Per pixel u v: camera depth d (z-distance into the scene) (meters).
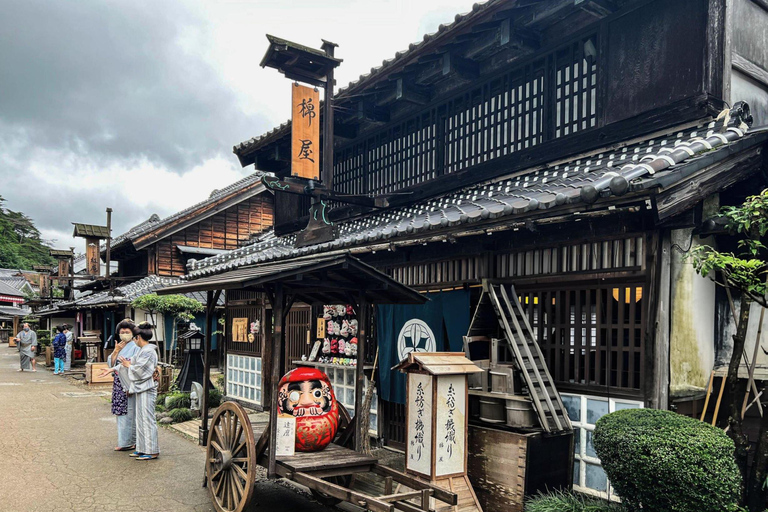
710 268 4.69
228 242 24.84
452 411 5.26
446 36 7.38
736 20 6.65
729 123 5.45
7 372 20.94
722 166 5.12
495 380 5.83
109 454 8.26
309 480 4.62
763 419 4.71
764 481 4.55
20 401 13.63
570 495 5.01
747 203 4.69
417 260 7.74
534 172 7.43
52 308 31.95
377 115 10.11
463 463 5.33
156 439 8.12
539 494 5.15
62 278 21.78
